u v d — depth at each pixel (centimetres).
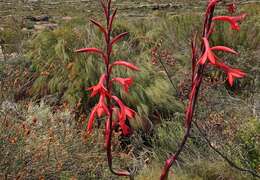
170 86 702
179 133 585
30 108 578
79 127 560
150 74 724
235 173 489
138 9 3170
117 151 535
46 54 773
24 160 438
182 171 513
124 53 758
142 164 544
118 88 685
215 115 569
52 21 2361
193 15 945
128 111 240
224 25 842
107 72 241
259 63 773
